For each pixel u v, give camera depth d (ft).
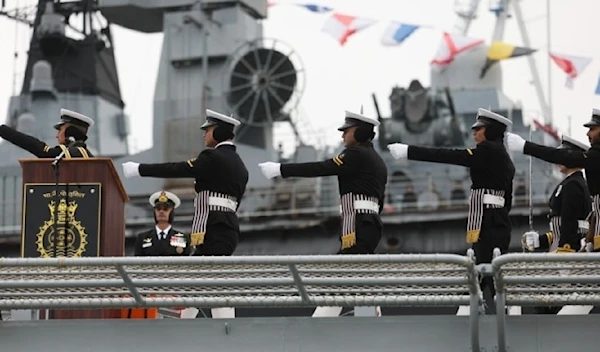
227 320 109.70
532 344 106.22
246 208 327.88
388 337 107.96
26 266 105.50
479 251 122.42
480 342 106.42
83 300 110.83
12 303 110.83
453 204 317.01
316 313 122.42
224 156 124.88
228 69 346.13
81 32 361.30
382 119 336.49
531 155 118.21
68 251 121.70
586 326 106.01
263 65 342.64
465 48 333.83
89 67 357.82
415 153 121.08
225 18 351.25
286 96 339.77
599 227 119.24
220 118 126.72
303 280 106.11
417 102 335.26
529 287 105.70
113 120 359.05
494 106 340.80
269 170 122.62
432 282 104.47
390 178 324.60
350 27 287.69
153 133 351.25
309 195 323.98
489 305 113.09
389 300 108.17
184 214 326.44
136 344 110.32
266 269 106.01
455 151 122.11
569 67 271.08
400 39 293.02
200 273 106.63
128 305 110.32
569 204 125.49
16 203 335.06
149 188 332.19
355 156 123.24
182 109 348.79
